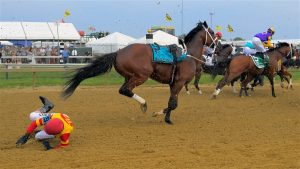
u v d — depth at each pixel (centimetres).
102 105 1327
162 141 809
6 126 962
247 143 790
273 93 1600
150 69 934
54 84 1959
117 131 910
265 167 629
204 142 801
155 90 1834
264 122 1030
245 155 702
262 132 902
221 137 848
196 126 973
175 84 984
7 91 1712
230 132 901
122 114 1155
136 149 742
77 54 2945
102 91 1752
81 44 3831
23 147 759
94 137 846
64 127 750
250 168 623
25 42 3922
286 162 657
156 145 774
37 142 794
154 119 1075
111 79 2245
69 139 824
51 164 642
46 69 2262
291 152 722
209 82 2200
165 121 1009
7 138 836
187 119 1076
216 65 1523
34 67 2317
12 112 1169
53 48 3158
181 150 734
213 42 1055
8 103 1348
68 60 2698
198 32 1038
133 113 1173
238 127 961
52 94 1606
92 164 643
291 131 914
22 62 2805
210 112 1198
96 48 3388
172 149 741
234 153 713
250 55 1503
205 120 1059
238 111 1220
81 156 689
